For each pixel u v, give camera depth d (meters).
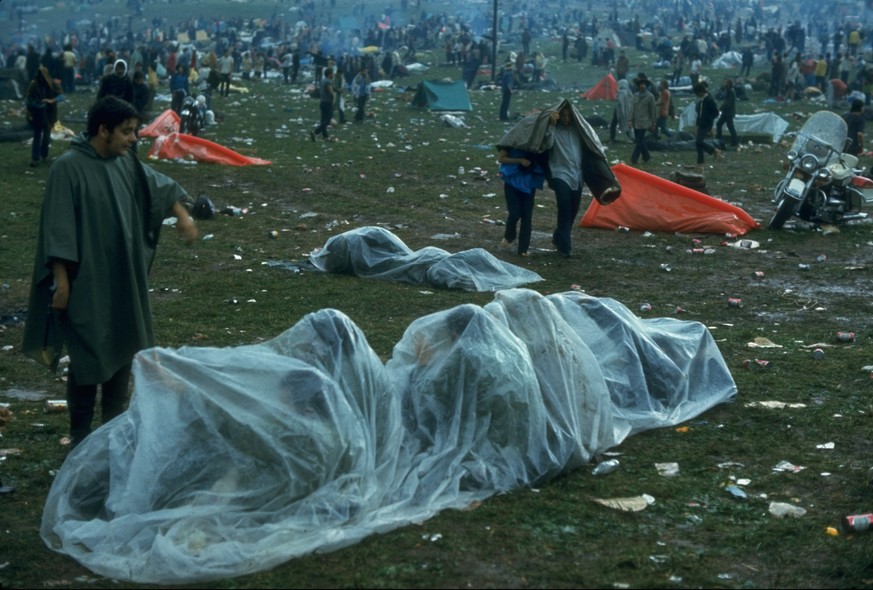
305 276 9.63
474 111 31.70
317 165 18.31
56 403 5.88
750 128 24.02
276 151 20.48
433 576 3.68
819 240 11.90
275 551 3.82
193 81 41.50
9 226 12.18
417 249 11.12
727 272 10.12
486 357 4.68
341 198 14.81
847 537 4.08
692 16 85.88
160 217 4.98
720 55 57.31
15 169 17.00
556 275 9.83
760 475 4.80
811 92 38.09
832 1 92.56
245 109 31.12
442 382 4.70
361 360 4.46
